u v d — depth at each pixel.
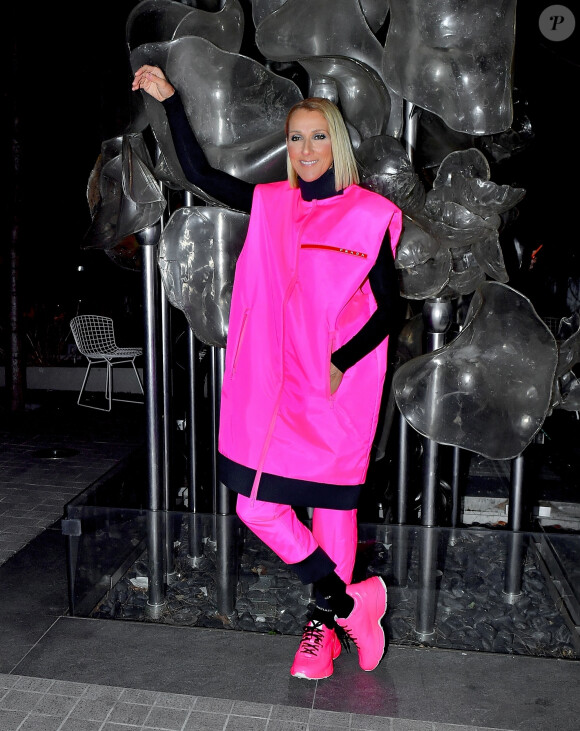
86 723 2.07
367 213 2.00
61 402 7.35
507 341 2.26
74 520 2.66
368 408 2.13
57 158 9.52
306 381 2.08
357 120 2.37
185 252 2.43
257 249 2.14
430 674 2.34
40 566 3.20
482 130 2.09
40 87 9.05
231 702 2.18
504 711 2.16
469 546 3.16
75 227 9.66
